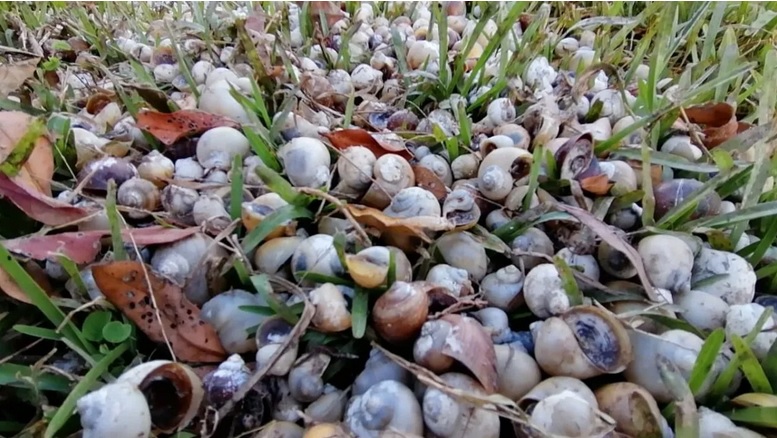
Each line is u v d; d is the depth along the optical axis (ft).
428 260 0.88
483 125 1.26
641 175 1.05
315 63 1.58
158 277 0.77
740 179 1.02
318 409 0.73
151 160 1.04
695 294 0.85
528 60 1.41
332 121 1.25
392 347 0.79
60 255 0.79
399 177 0.96
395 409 0.66
